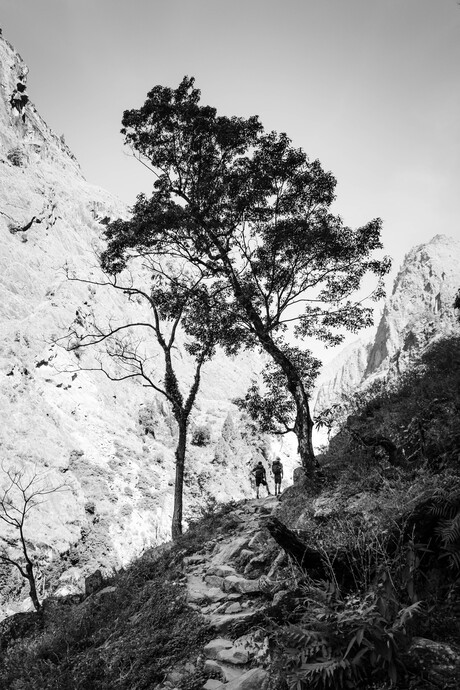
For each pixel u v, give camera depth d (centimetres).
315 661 407
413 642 382
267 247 1537
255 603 736
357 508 743
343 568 533
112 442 10412
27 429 8869
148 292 15738
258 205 1552
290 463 12244
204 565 988
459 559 448
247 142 1575
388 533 521
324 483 1045
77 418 10300
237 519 1240
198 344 1856
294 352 1602
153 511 9212
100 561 7431
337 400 1516
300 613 528
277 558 838
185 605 791
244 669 578
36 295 12481
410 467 822
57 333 11619
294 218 1486
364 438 930
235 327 1516
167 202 1589
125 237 1661
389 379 1470
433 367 1305
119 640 771
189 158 1606
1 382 9344
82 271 14312
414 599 425
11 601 5891
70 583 6619
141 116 1570
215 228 1531
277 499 1392
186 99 1603
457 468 713
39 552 6675
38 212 14825
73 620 968
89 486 8756
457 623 404
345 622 417
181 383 14775
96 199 18962
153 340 14738
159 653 676
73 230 16200
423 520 505
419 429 863
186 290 1611
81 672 688
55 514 7550
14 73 18988
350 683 379
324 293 1538
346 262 1512
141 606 884
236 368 18700
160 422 12738
